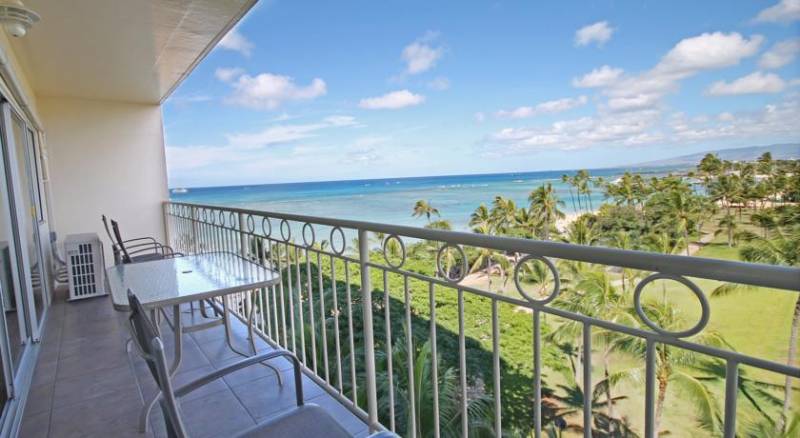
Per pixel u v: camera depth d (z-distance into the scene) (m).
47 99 5.43
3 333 2.27
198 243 4.54
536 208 24.81
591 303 10.89
